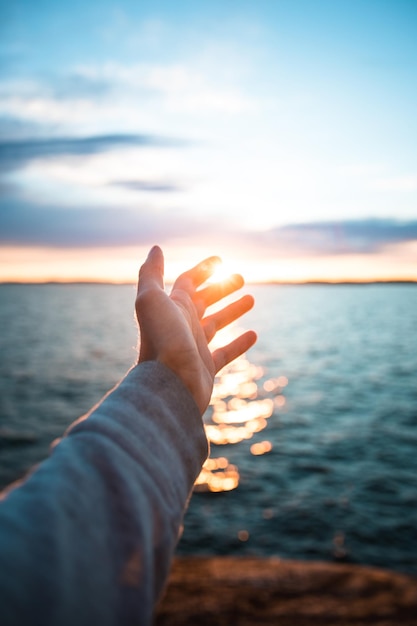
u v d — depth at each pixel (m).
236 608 6.12
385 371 38.84
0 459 16.77
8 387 29.66
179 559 7.66
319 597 6.41
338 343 58.75
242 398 29.39
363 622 5.74
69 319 87.12
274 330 74.31
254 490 14.20
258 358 47.28
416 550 10.46
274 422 23.02
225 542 10.83
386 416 23.73
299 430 21.41
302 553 10.35
